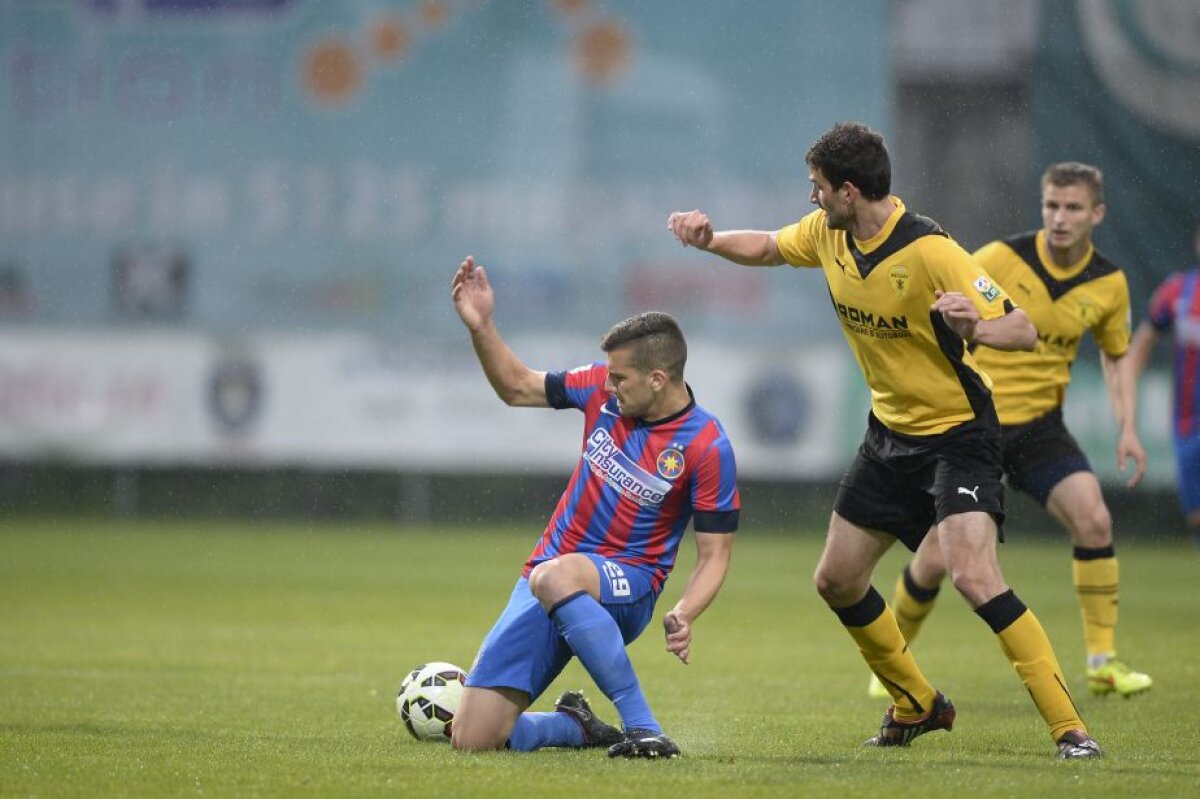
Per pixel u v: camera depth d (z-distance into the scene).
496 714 19.72
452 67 75.06
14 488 80.94
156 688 27.28
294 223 75.81
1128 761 19.28
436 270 75.06
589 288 73.94
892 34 72.06
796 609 45.41
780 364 72.12
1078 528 27.62
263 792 16.66
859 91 72.44
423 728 20.91
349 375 75.25
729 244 21.83
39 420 76.50
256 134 76.19
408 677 21.33
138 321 76.31
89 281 76.56
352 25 75.62
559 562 19.30
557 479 82.50
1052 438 28.19
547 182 74.31
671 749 19.05
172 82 76.62
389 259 75.25
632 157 73.88
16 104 77.06
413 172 75.25
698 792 16.58
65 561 57.91
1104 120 69.56
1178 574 59.31
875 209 19.58
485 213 74.81
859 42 72.31
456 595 47.69
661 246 73.44
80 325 76.50
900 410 20.38
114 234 76.56
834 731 22.73
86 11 76.88
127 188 76.62
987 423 20.09
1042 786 17.16
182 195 76.38
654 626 41.06
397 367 75.00
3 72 77.19
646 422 19.84
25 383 76.62
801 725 23.44
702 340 72.75
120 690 26.95
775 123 73.06
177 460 75.94
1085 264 28.22
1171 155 68.75
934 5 71.62
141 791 16.75
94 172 76.81
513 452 74.19
